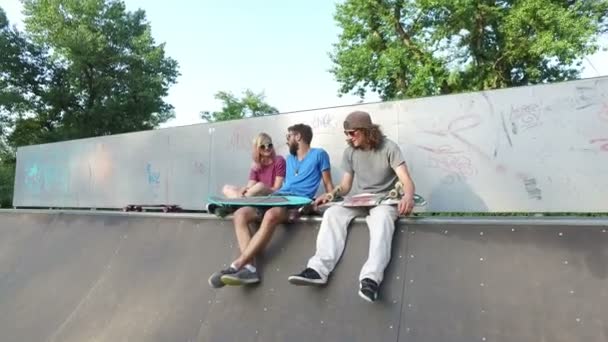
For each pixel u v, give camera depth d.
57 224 5.84
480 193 4.76
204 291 3.95
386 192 3.60
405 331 3.00
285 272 3.71
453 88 20.42
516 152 4.60
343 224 3.59
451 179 4.91
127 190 7.88
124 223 5.16
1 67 27.97
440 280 3.11
